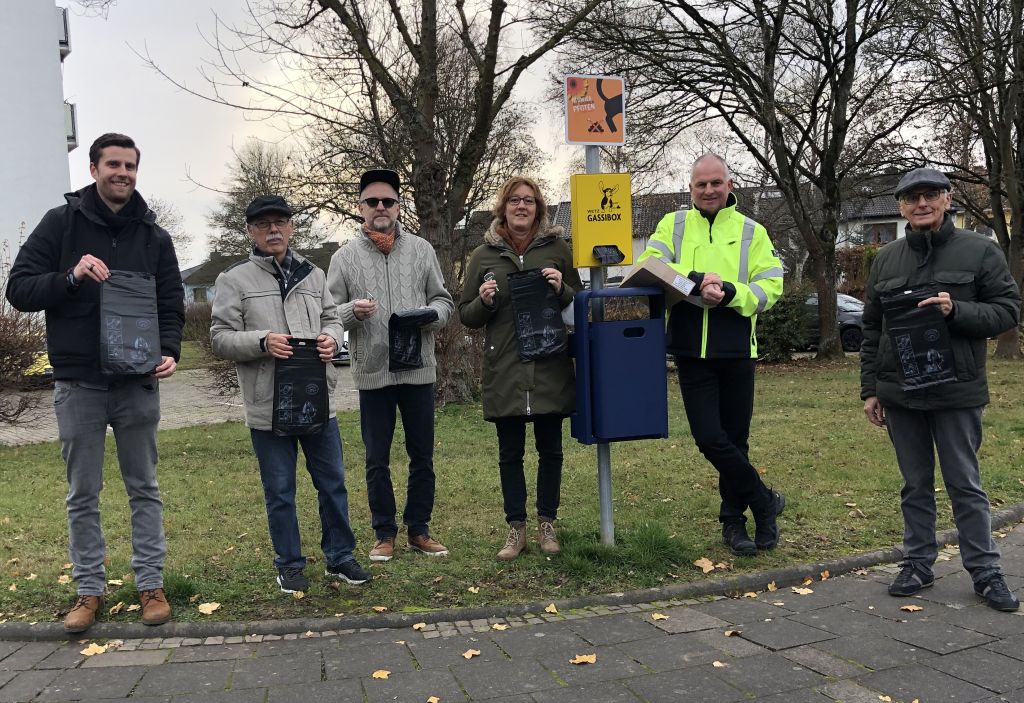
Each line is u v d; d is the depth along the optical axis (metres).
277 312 3.70
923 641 3.14
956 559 4.16
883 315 3.75
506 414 4.10
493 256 4.21
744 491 4.18
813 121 17.45
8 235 22.98
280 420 3.57
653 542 4.21
